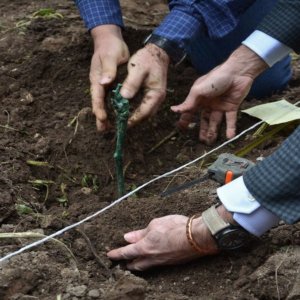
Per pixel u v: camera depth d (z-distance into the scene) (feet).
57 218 5.11
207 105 5.81
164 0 9.02
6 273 4.51
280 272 4.65
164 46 5.58
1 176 5.42
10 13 8.21
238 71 5.53
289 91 6.79
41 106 6.32
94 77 5.85
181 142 6.12
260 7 6.28
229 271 4.79
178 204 5.24
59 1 8.55
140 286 4.41
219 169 5.08
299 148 4.20
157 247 4.72
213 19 5.72
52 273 4.60
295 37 5.40
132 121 5.56
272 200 4.33
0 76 6.65
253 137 6.00
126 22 8.20
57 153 5.88
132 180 5.77
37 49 7.07
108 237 5.00
